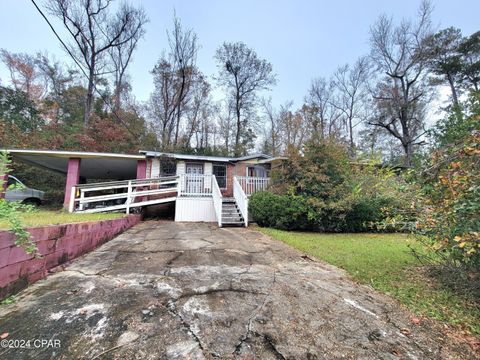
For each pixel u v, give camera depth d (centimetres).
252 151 2659
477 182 248
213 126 2619
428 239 351
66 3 1577
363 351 193
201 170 1281
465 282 315
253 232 764
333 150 884
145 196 1090
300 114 2638
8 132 1631
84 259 405
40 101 2130
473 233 232
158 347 187
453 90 2044
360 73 2455
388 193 764
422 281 353
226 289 301
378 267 416
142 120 2291
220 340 199
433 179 303
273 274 366
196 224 914
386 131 2259
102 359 172
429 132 609
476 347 206
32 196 1104
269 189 985
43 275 313
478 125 317
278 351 188
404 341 210
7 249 247
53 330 203
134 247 502
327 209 813
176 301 263
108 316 227
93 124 1859
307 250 534
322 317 244
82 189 881
